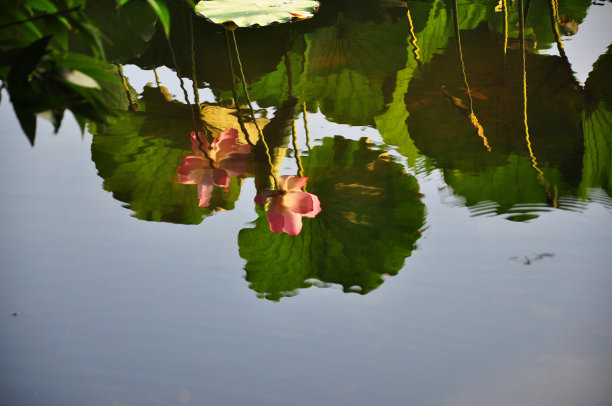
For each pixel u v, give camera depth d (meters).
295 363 5.38
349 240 5.67
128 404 5.31
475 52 6.56
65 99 4.51
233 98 6.32
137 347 5.42
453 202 5.77
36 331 5.45
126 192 5.86
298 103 6.28
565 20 6.84
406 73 6.43
